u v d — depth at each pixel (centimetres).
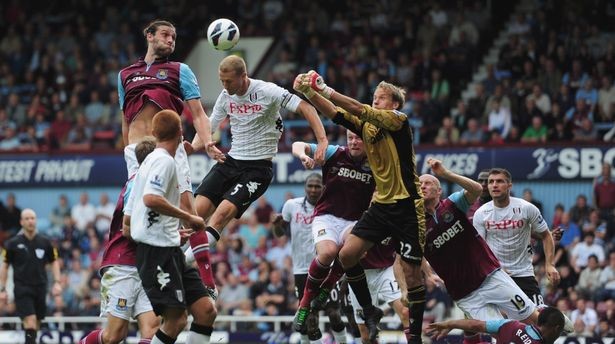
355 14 5234
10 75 5209
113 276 1944
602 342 2948
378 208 1973
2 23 5588
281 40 5291
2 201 4484
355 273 2216
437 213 2208
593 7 4828
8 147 4709
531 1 5112
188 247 2188
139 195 1798
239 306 3619
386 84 1969
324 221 2219
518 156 4088
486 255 2236
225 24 2073
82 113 4922
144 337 1927
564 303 3247
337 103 1881
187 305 1847
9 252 2970
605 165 3956
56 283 2998
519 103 4334
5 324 3684
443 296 3381
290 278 3666
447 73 4691
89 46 5259
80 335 3344
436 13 4991
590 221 3697
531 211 2348
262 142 2125
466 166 4109
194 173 4291
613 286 3366
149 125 1991
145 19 5525
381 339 3173
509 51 4662
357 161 2219
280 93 2092
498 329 2111
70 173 4450
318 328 2405
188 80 2016
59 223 4362
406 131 1942
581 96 4369
